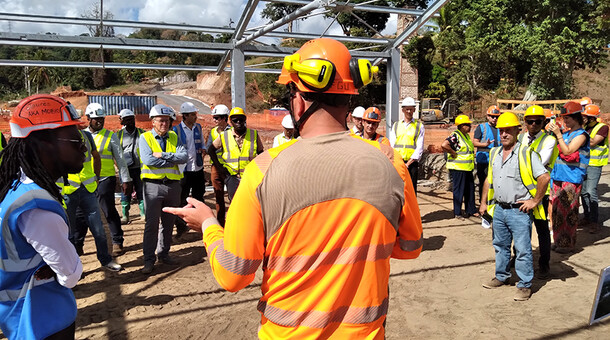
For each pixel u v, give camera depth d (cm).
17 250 174
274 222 127
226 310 415
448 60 3797
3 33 786
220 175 606
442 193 985
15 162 181
